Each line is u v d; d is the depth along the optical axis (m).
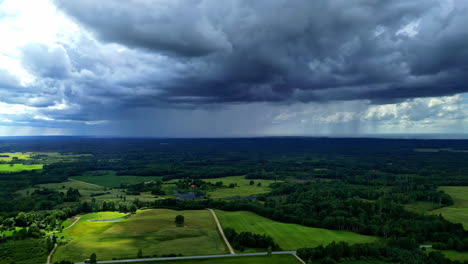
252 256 133.50
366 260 129.88
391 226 163.75
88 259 127.75
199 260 128.50
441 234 152.38
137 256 131.12
